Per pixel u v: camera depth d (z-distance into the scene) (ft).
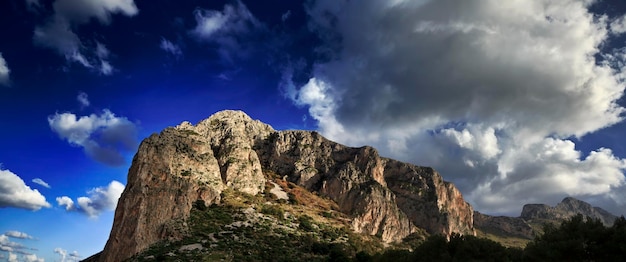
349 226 601.21
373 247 536.42
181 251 403.95
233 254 405.59
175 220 465.88
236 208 537.24
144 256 392.47
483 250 252.21
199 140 618.85
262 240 461.78
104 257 422.00
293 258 421.18
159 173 498.69
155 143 528.63
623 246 193.16
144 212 447.01
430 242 275.80
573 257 207.21
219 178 588.91
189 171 545.85
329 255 457.27
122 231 431.43
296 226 536.01
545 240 223.92
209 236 451.53
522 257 225.35
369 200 648.38
